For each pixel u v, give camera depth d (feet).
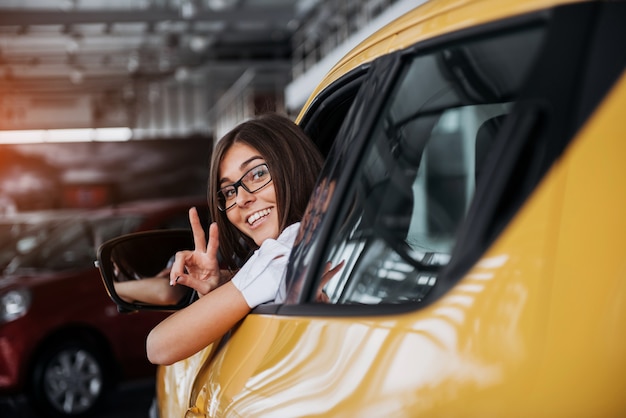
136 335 22.74
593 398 2.84
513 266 3.02
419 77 4.09
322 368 3.85
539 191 3.03
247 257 6.67
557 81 3.08
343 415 3.54
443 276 3.27
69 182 61.16
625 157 2.94
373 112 4.16
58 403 21.86
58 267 23.43
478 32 3.54
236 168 6.24
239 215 6.31
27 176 61.21
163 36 98.12
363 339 3.62
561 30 3.12
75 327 22.17
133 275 6.94
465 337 3.07
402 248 5.68
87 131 124.57
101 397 22.30
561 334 2.88
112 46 103.71
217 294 5.43
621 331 2.86
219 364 5.36
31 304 21.71
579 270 2.91
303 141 6.28
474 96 4.07
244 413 4.46
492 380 2.96
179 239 7.17
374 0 56.08
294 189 6.15
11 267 23.89
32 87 118.01
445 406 3.08
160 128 125.80
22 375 21.53
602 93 2.98
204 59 110.11
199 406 5.57
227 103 96.78
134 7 84.38
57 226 25.44
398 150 5.61
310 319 4.22
